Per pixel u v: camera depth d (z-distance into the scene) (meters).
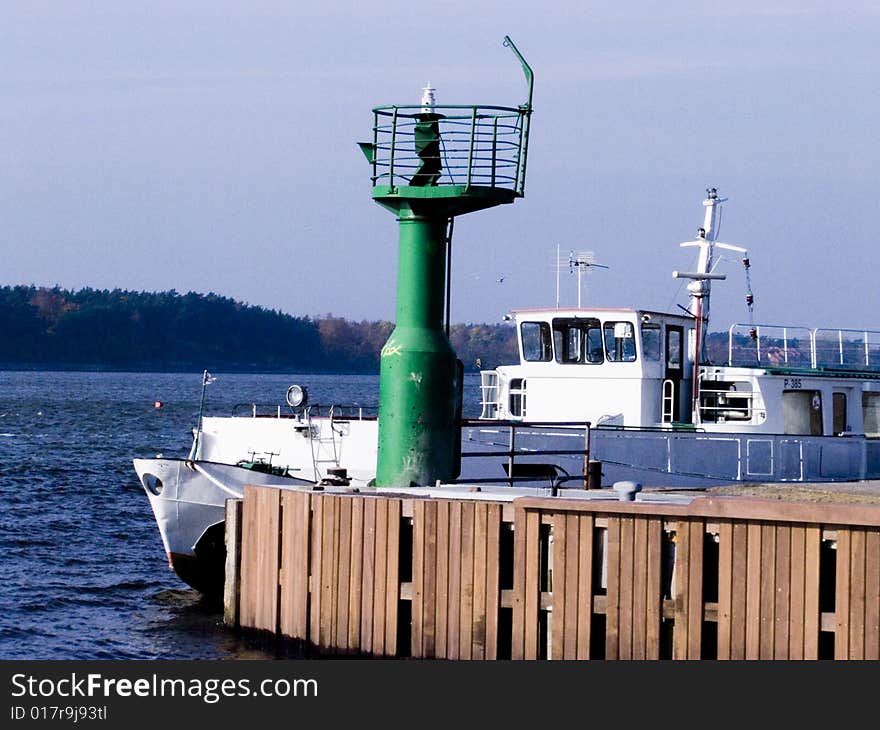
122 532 119.00
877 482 94.44
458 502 64.31
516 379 106.56
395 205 79.88
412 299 80.12
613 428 92.75
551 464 90.69
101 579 97.31
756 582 57.69
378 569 66.56
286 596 71.12
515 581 62.78
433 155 79.62
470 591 63.94
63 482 157.25
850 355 114.62
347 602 67.62
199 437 95.94
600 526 61.22
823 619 56.66
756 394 104.75
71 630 82.12
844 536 56.06
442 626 64.50
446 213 79.94
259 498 73.88
